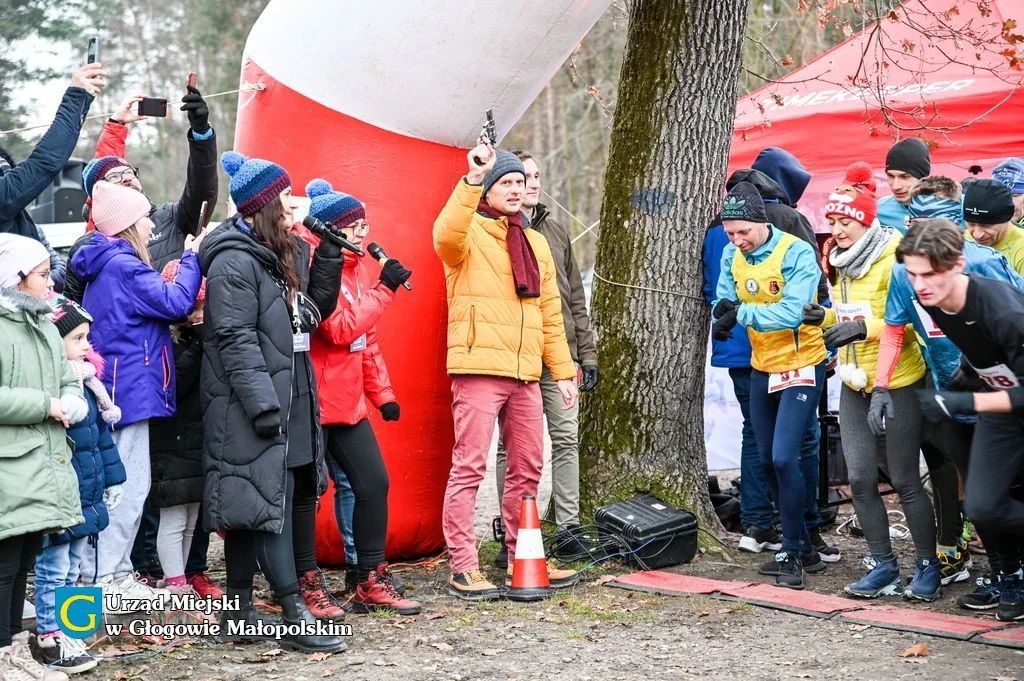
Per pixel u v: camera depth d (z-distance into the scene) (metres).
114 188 4.79
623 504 6.04
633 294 6.30
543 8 5.60
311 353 4.82
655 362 6.27
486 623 4.86
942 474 5.39
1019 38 6.78
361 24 5.63
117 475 4.55
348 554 5.58
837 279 5.33
